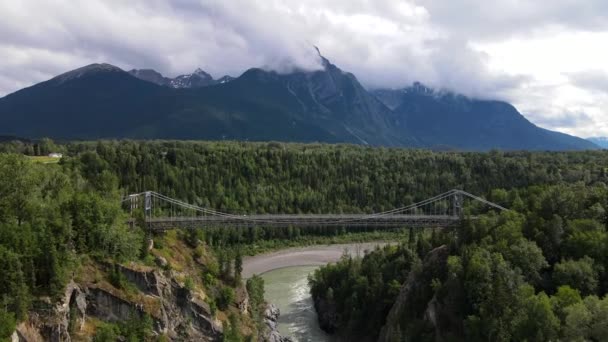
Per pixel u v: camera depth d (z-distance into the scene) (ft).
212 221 453.17
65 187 364.38
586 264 283.38
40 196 321.11
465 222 383.45
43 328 250.37
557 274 287.89
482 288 285.43
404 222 488.44
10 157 295.48
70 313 266.36
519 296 261.44
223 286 368.68
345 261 456.86
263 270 578.25
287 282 531.50
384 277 402.31
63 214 295.48
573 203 358.23
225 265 416.05
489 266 291.79
